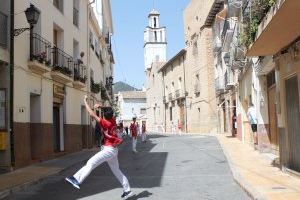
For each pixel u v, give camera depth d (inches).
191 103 2023.9
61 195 419.8
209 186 446.9
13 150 610.5
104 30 1716.3
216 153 803.4
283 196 349.7
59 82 861.8
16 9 640.4
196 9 1884.8
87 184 486.0
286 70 468.8
